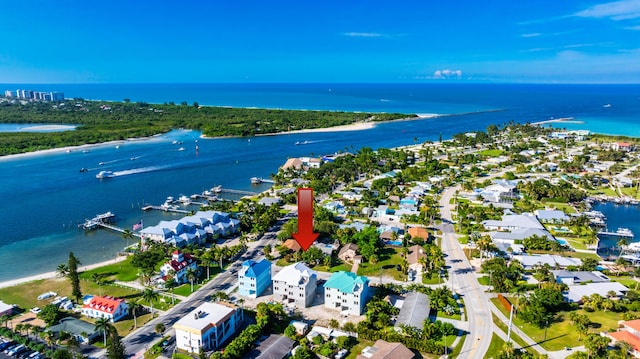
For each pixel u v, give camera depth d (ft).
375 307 519.19
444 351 451.94
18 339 474.49
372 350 449.06
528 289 591.78
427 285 605.31
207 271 648.79
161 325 484.74
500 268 612.70
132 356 451.12
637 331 461.78
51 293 588.09
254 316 532.32
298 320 520.01
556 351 453.99
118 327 508.53
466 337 480.64
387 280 625.41
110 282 625.41
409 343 462.60
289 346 458.91
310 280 563.89
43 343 472.44
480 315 526.98
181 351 454.40
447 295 549.13
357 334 486.38
